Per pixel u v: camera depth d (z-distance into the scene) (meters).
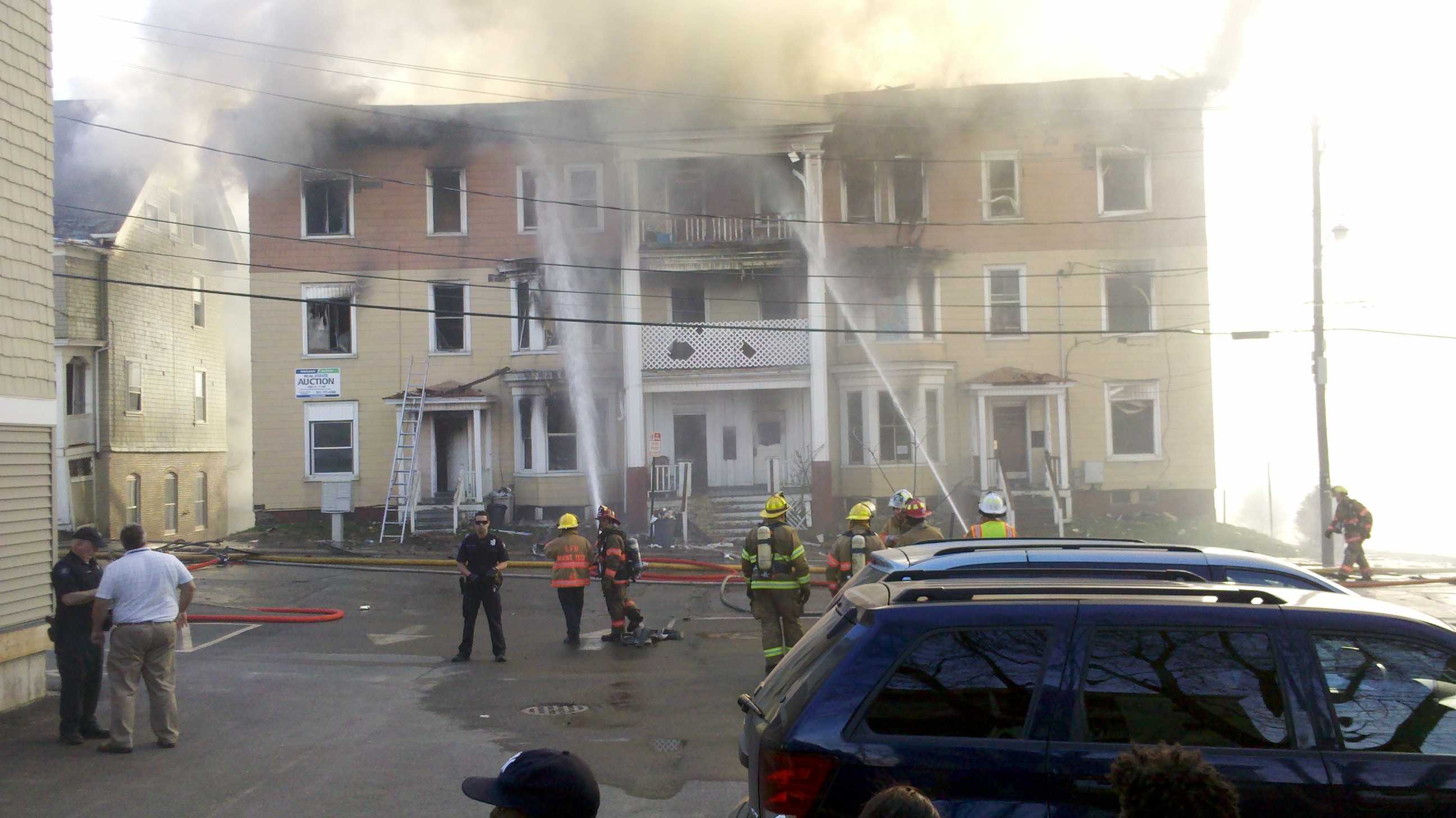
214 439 33.22
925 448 25.17
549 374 25.38
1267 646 3.71
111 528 26.95
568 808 2.40
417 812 6.36
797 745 3.64
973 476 25.39
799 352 24.84
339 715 8.95
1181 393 25.55
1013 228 25.80
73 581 7.98
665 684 10.28
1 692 8.98
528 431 25.91
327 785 6.90
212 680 10.46
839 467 25.52
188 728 8.48
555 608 15.93
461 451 26.36
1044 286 25.73
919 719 3.66
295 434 26.16
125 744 7.67
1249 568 6.01
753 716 4.14
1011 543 6.32
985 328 25.75
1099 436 25.59
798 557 10.15
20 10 9.36
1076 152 25.80
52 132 9.76
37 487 9.47
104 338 26.91
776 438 26.47
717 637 13.27
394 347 26.22
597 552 12.97
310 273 26.20
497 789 2.42
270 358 26.23
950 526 23.98
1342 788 3.51
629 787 6.88
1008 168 25.95
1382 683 3.68
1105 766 3.54
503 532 24.09
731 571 19.23
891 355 25.44
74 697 7.93
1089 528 24.38
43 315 9.59
